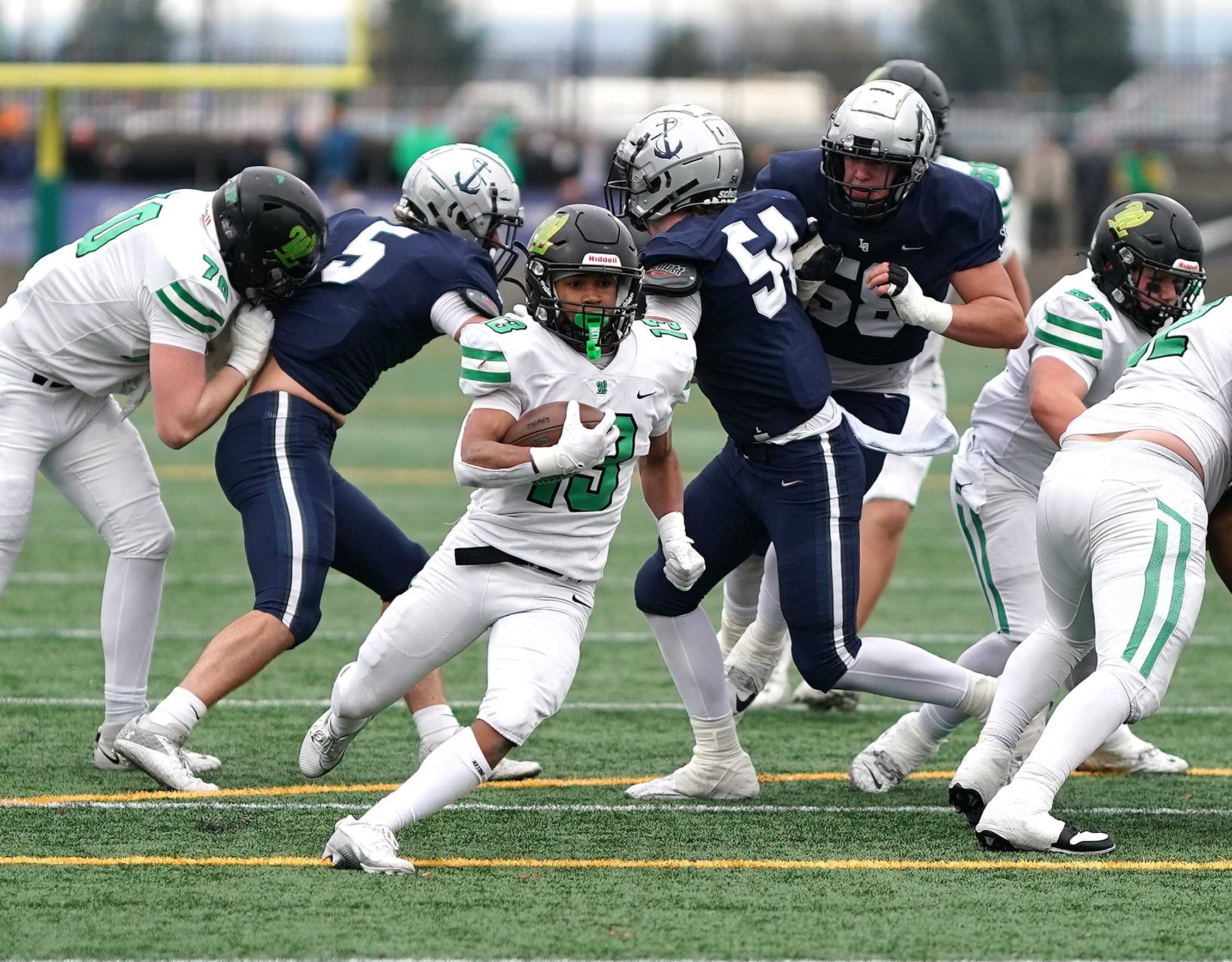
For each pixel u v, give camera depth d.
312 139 76.81
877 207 17.06
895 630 26.84
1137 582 14.91
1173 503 15.06
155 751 16.75
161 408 16.50
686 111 16.92
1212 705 22.59
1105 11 127.19
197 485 40.72
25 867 14.48
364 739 20.00
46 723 20.16
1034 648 16.22
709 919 13.38
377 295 17.06
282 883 14.12
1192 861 15.15
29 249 74.88
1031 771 15.15
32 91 75.00
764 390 16.56
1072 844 15.16
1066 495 15.41
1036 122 91.94
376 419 53.34
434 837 15.79
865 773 18.00
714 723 17.47
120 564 18.08
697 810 17.03
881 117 16.64
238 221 16.48
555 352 14.61
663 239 16.34
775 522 16.81
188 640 25.31
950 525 37.84
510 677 14.66
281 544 16.59
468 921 13.23
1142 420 15.50
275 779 17.92
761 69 104.12
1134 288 16.69
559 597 15.08
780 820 16.66
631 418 14.86
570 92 96.31
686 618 17.38
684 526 17.20
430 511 36.12
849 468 16.81
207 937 12.74
